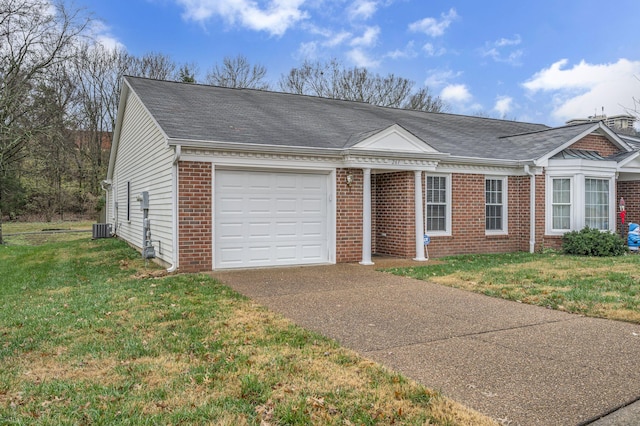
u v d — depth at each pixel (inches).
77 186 1517.0
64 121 901.2
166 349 190.2
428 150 472.4
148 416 132.3
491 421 129.6
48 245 722.8
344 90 1545.3
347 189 448.8
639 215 609.0
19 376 162.2
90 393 147.4
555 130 607.2
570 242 511.2
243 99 566.6
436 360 179.8
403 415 133.4
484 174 534.3
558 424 129.3
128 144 649.6
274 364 172.7
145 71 1499.8
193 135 380.5
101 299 283.7
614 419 133.1
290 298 290.0
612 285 316.5
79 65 1158.3
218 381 156.9
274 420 131.0
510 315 249.3
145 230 446.0
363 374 163.6
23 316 246.1
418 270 398.9
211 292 302.7
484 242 536.4
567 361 177.9
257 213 419.2
